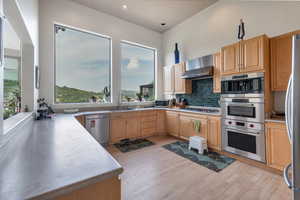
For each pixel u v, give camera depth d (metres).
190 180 2.02
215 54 3.35
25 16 1.74
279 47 2.37
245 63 2.56
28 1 1.94
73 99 3.63
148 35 4.91
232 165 2.45
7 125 1.38
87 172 0.74
